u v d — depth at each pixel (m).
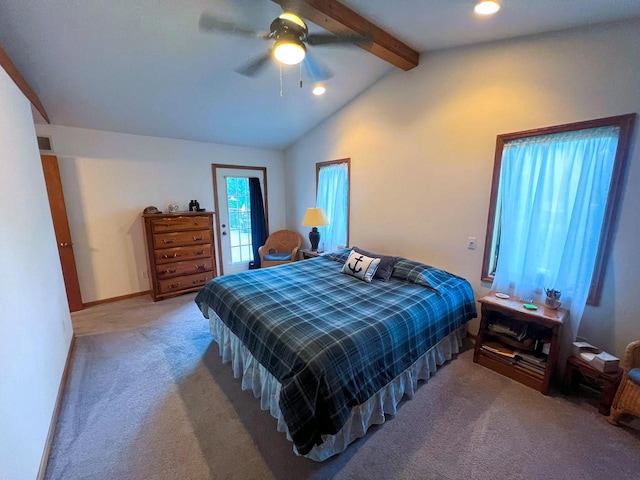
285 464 1.53
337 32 2.15
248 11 2.04
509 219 2.41
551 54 2.10
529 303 2.28
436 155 2.89
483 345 2.42
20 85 2.15
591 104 1.96
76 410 1.92
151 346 2.73
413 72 2.97
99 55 2.29
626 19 1.79
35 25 1.89
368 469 1.50
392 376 1.78
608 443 1.64
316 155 4.47
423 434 1.72
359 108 3.62
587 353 1.99
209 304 2.59
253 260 5.17
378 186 3.51
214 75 2.78
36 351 1.71
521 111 2.29
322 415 1.42
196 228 3.97
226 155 4.64
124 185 3.78
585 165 1.99
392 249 3.45
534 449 1.61
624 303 1.95
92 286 3.68
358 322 1.83
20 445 1.32
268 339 1.76
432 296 2.33
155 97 3.02
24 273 1.72
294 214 5.22
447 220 2.88
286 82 3.05
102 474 1.48
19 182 1.87
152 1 1.87
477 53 2.49
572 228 2.06
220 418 1.86
